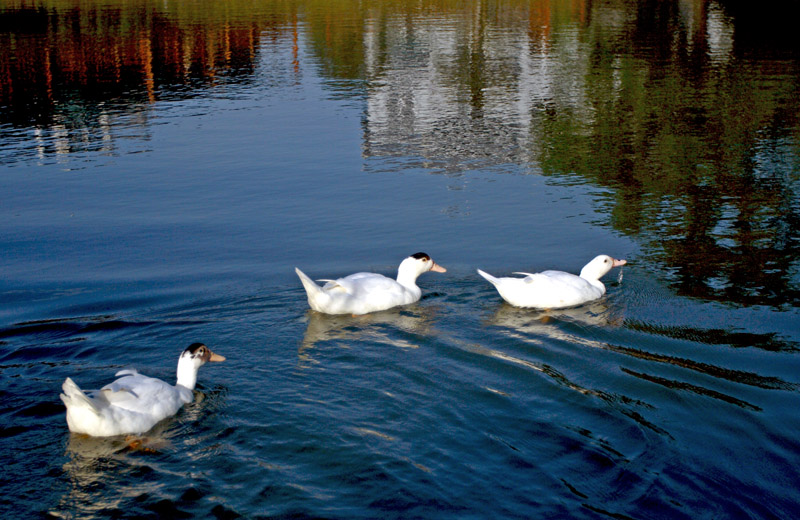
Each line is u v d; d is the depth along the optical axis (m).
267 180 15.30
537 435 6.67
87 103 22.53
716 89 23.23
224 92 24.16
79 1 48.09
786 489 5.93
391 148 17.67
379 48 32.22
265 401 7.31
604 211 13.39
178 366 7.58
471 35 35.88
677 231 12.39
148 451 6.48
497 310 9.84
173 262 11.20
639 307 9.73
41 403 7.23
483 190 14.62
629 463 6.24
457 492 5.86
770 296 9.90
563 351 8.43
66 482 6.02
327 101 22.58
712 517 5.59
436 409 7.12
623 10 44.69
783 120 19.50
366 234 12.41
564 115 20.55
